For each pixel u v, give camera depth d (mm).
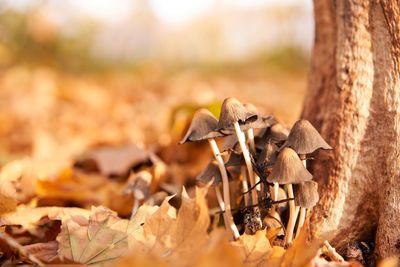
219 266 349
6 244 426
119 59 2805
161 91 1814
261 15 3084
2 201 497
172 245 400
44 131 1140
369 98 455
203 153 741
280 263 388
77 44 2227
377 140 445
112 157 748
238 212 489
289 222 424
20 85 1624
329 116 484
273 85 2031
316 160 474
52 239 477
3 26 1730
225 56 3199
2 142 1062
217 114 732
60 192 612
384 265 367
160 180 612
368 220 444
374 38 459
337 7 493
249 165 428
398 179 421
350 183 450
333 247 443
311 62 539
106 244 426
